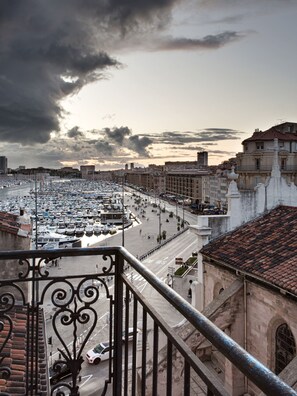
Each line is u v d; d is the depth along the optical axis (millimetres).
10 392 9906
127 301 5996
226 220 22547
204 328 3133
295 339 14508
